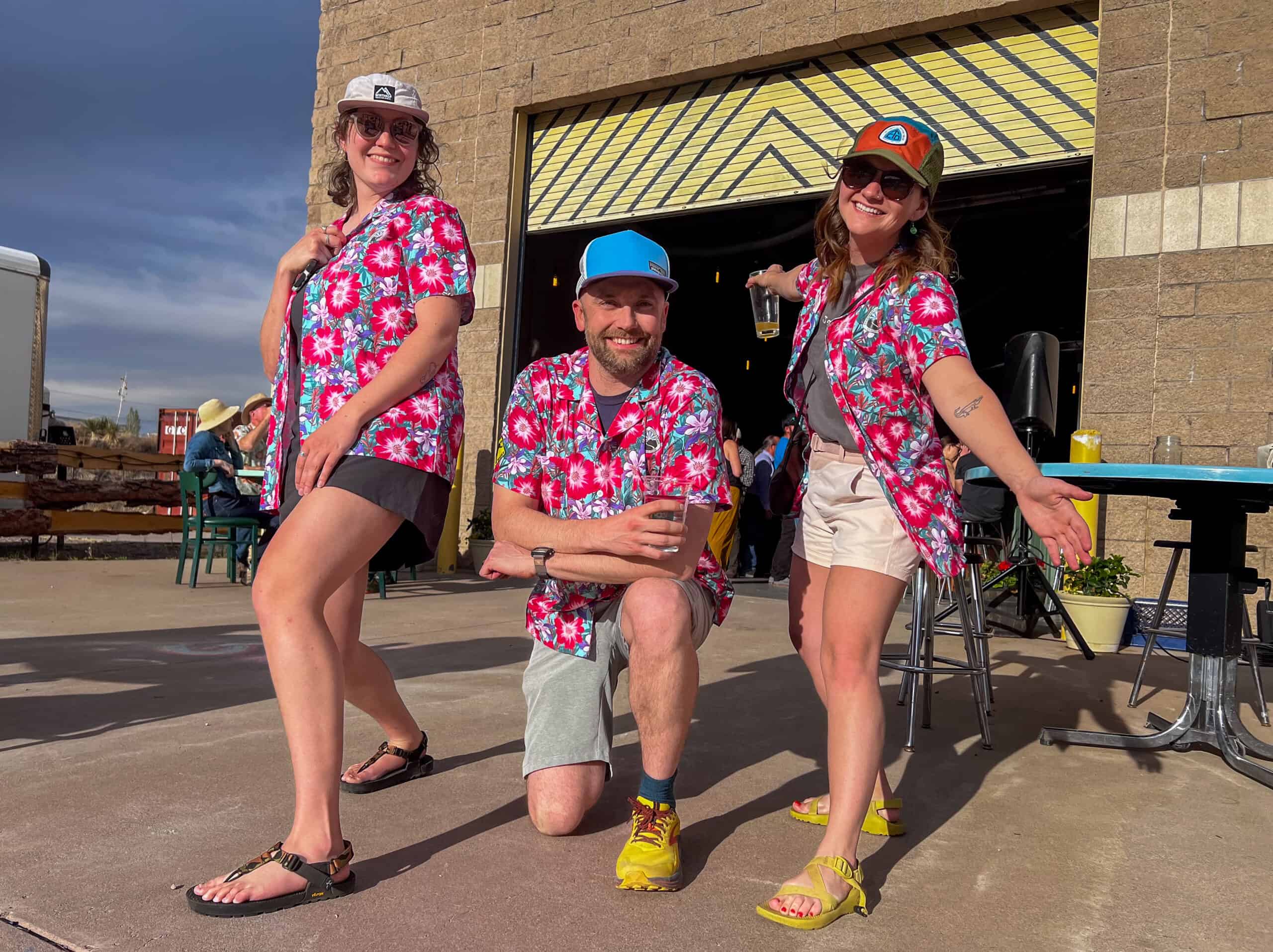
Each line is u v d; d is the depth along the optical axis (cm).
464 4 971
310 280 219
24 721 310
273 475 217
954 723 352
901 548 196
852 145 210
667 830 194
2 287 1092
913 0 722
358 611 239
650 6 858
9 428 1105
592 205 923
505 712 338
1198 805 260
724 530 886
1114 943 173
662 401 222
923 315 190
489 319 948
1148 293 616
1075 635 518
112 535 1223
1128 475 262
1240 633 313
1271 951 171
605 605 223
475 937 166
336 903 179
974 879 203
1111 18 639
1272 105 586
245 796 238
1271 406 577
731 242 1198
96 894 179
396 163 225
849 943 170
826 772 276
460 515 923
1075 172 841
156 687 366
